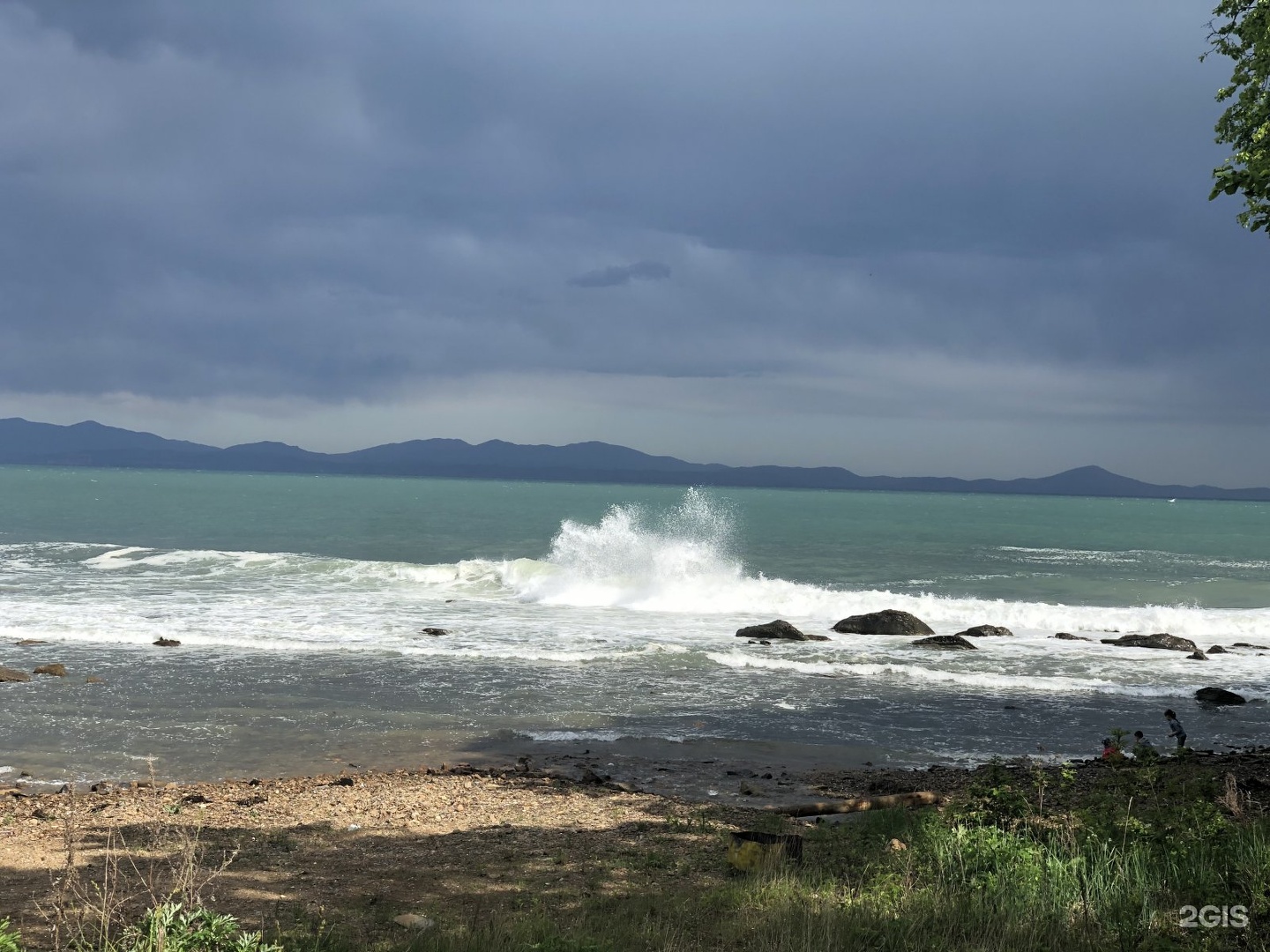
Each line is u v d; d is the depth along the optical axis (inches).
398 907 291.9
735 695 733.3
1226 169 459.5
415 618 1085.8
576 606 1209.4
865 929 245.0
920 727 643.5
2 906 284.4
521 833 388.8
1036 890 269.4
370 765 532.4
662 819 417.1
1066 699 735.7
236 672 775.1
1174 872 277.0
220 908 287.7
